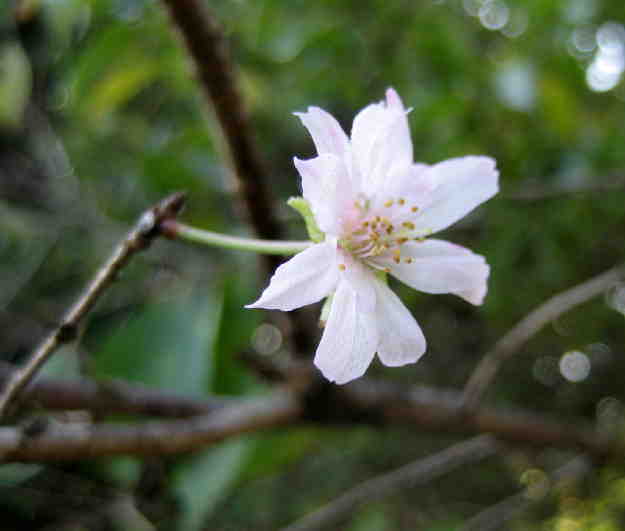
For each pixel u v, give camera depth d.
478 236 0.29
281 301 0.16
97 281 0.16
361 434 0.37
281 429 0.23
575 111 0.25
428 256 0.17
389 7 0.25
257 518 0.37
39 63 0.27
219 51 0.18
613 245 0.32
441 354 0.39
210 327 0.23
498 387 0.44
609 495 0.41
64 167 0.30
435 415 0.24
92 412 0.21
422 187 0.17
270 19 0.25
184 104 0.30
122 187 0.30
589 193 0.26
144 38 0.23
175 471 0.23
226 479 0.22
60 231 0.30
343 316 0.16
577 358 0.44
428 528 0.31
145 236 0.16
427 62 0.25
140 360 0.23
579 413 0.46
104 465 0.24
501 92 0.23
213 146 0.25
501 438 0.27
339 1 0.26
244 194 0.19
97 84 0.24
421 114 0.24
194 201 0.26
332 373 0.16
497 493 0.45
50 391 0.20
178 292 0.27
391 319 0.17
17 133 0.31
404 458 0.42
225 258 0.26
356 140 0.17
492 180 0.17
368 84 0.26
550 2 0.24
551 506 0.42
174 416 0.22
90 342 0.31
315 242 0.17
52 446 0.18
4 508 0.24
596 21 0.29
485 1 0.27
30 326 0.31
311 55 0.26
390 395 0.23
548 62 0.25
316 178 0.16
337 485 0.40
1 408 0.17
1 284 0.31
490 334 0.36
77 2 0.23
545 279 0.28
